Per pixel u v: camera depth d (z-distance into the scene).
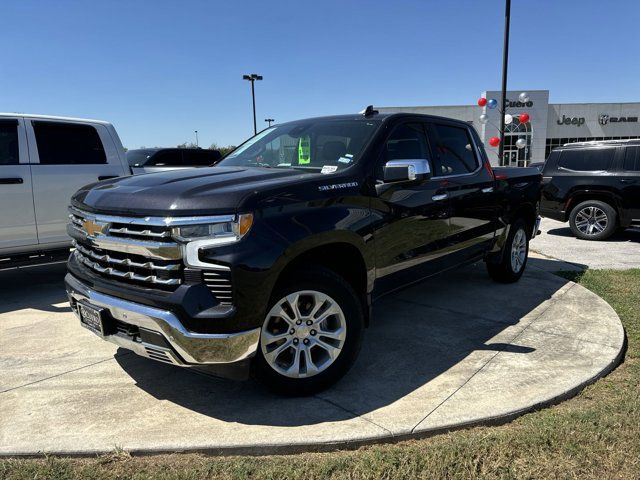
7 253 5.71
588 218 9.69
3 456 2.62
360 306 3.39
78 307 3.42
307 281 3.09
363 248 3.44
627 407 3.01
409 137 4.25
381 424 2.85
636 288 5.78
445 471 2.46
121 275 3.00
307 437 2.72
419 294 5.59
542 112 39.81
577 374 3.47
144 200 2.92
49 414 3.04
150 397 3.25
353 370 3.61
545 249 8.67
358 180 3.52
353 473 2.45
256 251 2.78
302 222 3.02
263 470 2.48
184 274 2.79
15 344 4.22
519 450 2.61
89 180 6.31
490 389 3.28
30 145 5.84
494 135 39.81
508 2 15.01
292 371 3.13
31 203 5.82
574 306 5.07
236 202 2.79
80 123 6.34
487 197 5.16
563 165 9.94
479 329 4.45
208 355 2.75
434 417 2.92
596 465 2.48
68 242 6.18
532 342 4.11
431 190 4.26
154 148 12.63
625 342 4.20
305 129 4.31
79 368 3.72
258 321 2.82
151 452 2.64
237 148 4.82
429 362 3.74
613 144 9.43
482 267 6.95
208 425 2.88
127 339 3.03
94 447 2.66
